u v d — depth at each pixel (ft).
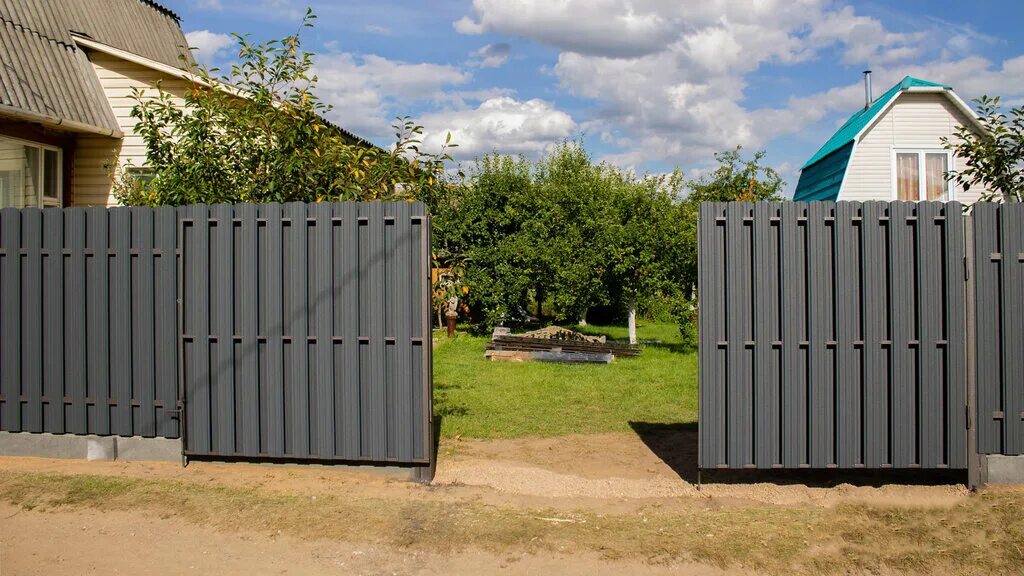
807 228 18.53
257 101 23.99
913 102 50.44
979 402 18.60
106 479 19.06
